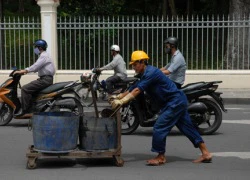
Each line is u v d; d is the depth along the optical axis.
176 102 9.06
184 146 11.04
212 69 20.66
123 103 8.95
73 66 23.70
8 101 13.12
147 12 40.12
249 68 21.95
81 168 9.11
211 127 12.25
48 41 20.56
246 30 21.94
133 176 8.57
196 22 20.30
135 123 12.18
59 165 9.33
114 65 16.84
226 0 35.19
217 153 10.34
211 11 38.56
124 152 10.47
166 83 9.06
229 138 11.84
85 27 20.58
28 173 8.78
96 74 17.23
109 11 26.45
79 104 13.10
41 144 8.93
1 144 11.26
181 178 8.45
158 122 9.19
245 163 9.54
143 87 8.93
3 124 13.52
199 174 8.71
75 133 8.98
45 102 12.89
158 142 9.23
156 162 9.33
